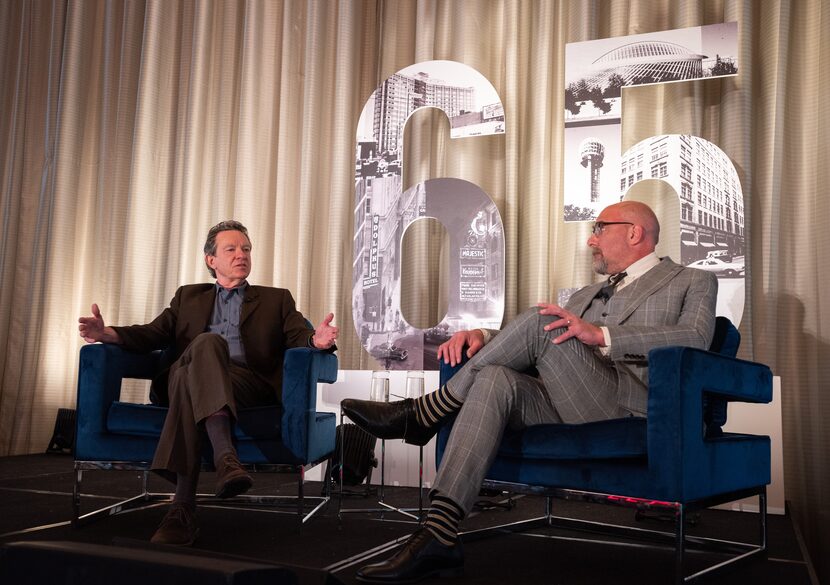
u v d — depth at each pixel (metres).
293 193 3.93
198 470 1.85
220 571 0.79
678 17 3.33
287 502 2.36
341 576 1.50
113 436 2.03
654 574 1.61
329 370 2.26
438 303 3.66
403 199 3.30
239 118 4.02
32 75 4.52
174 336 2.38
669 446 1.46
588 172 3.08
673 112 3.31
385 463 2.99
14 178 4.45
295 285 3.86
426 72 3.38
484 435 1.61
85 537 1.88
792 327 3.01
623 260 2.05
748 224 3.09
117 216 4.30
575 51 3.15
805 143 3.09
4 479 3.05
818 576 2.79
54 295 4.24
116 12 4.46
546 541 1.97
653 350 1.50
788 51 3.14
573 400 1.73
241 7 4.24
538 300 3.37
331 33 3.97
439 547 1.51
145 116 4.19
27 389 4.18
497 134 3.47
